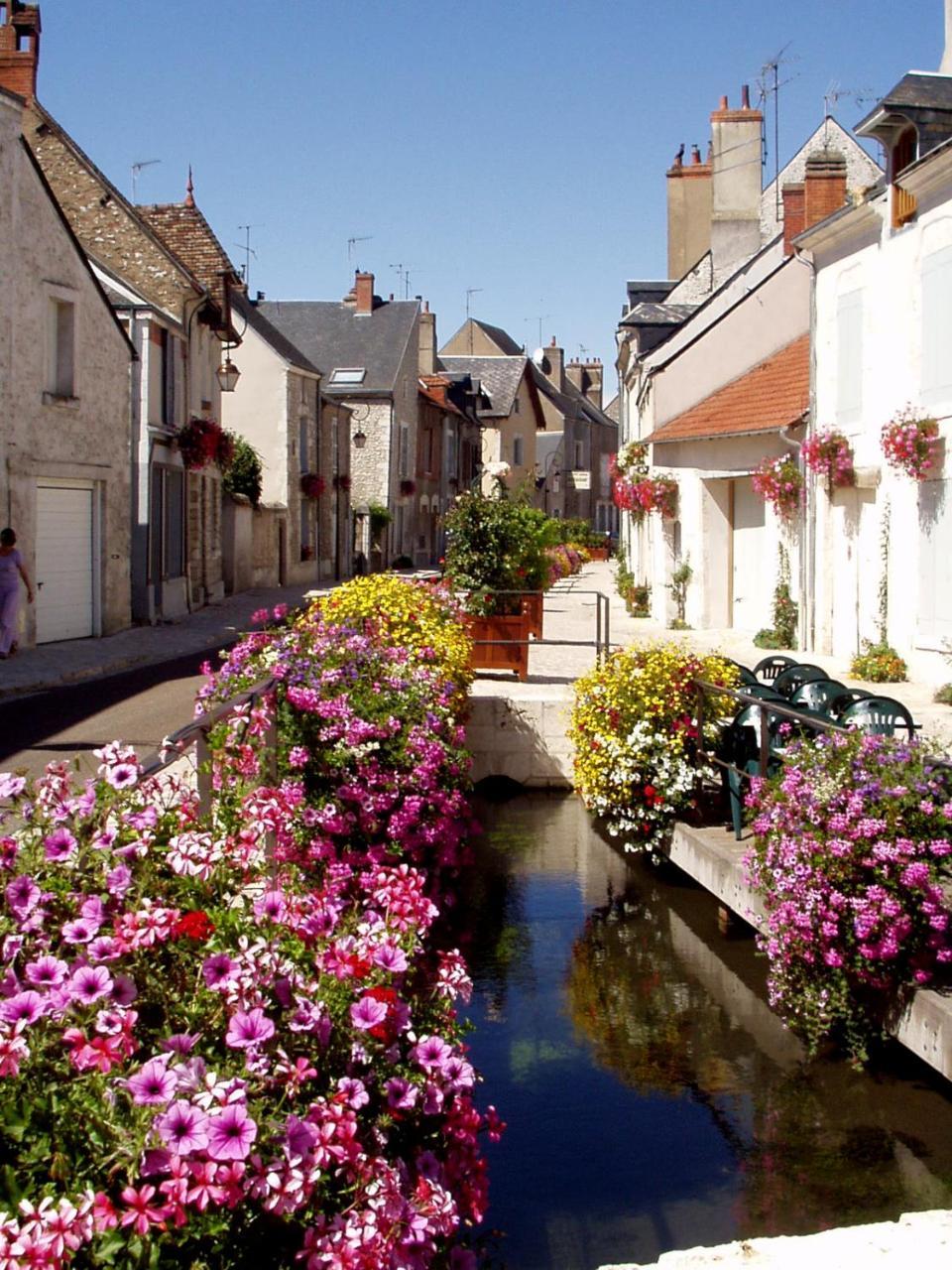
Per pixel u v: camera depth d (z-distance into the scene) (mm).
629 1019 7086
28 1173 2639
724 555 22234
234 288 38844
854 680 14914
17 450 18234
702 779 9219
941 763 5703
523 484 15875
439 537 56938
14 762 10242
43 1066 2770
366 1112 3271
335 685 7746
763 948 6523
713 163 28391
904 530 14945
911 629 14820
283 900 3391
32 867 3244
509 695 12844
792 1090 6121
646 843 9391
